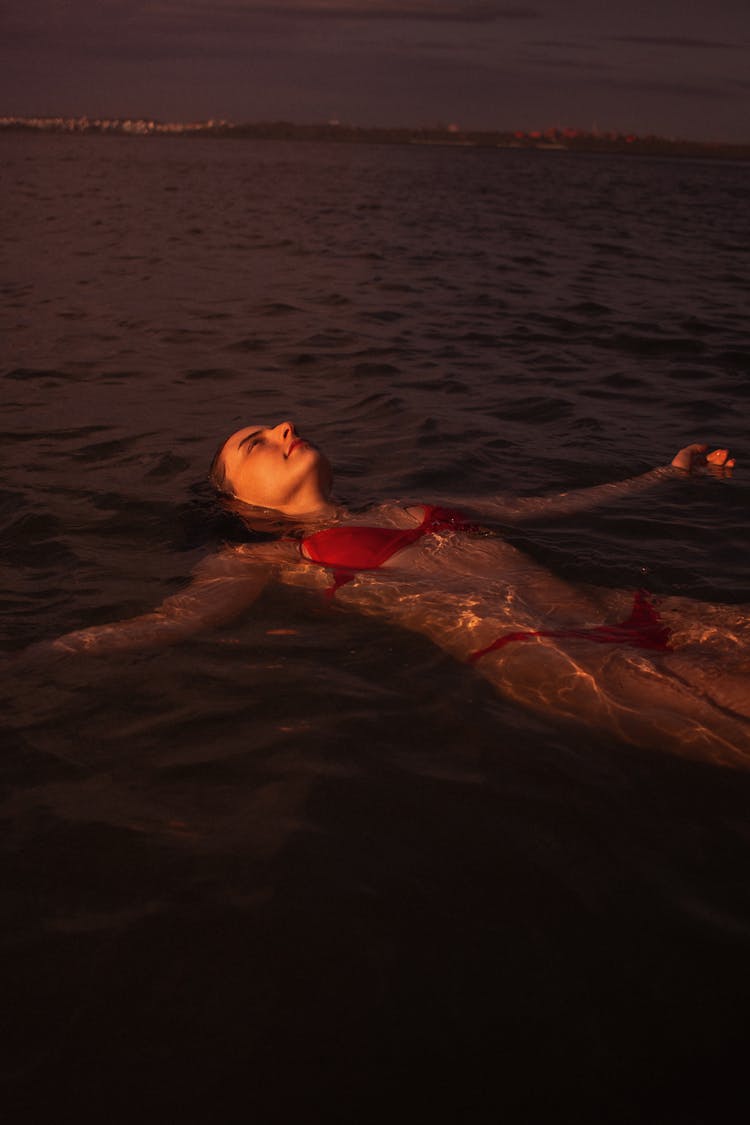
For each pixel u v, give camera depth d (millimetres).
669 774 2629
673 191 41719
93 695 2984
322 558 3961
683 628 3336
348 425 6293
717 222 24266
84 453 5531
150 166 47188
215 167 49250
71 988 1907
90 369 7707
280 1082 1725
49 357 8055
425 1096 1704
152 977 1938
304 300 11141
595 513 4672
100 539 4238
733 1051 1796
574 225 22047
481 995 1913
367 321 9961
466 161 88562
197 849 2309
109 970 1952
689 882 2223
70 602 3637
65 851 2289
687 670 3043
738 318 10391
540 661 3184
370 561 3920
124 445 5711
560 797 2531
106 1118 1647
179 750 2715
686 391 7375
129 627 3396
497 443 5906
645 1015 1872
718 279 13680
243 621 3500
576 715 2928
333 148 155250
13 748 2705
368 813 2455
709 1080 1737
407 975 1957
